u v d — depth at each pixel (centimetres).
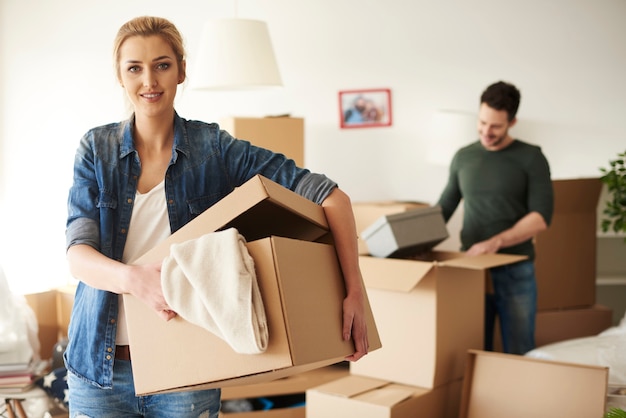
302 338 149
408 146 512
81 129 460
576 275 430
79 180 178
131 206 178
